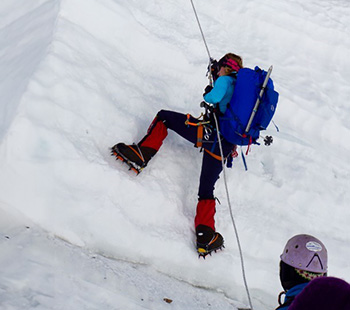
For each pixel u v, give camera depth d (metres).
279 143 5.69
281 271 2.50
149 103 5.10
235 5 7.47
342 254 4.83
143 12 6.29
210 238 4.25
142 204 4.28
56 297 3.06
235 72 4.43
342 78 7.18
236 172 5.12
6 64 4.89
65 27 4.94
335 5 8.58
